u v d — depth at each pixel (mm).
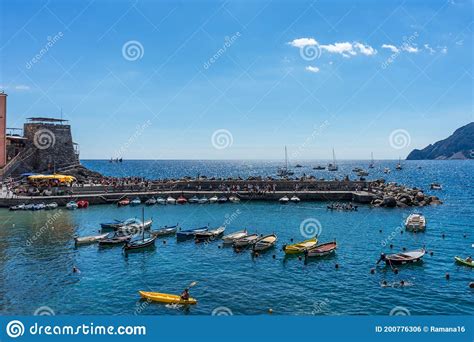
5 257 42812
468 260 40000
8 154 96312
